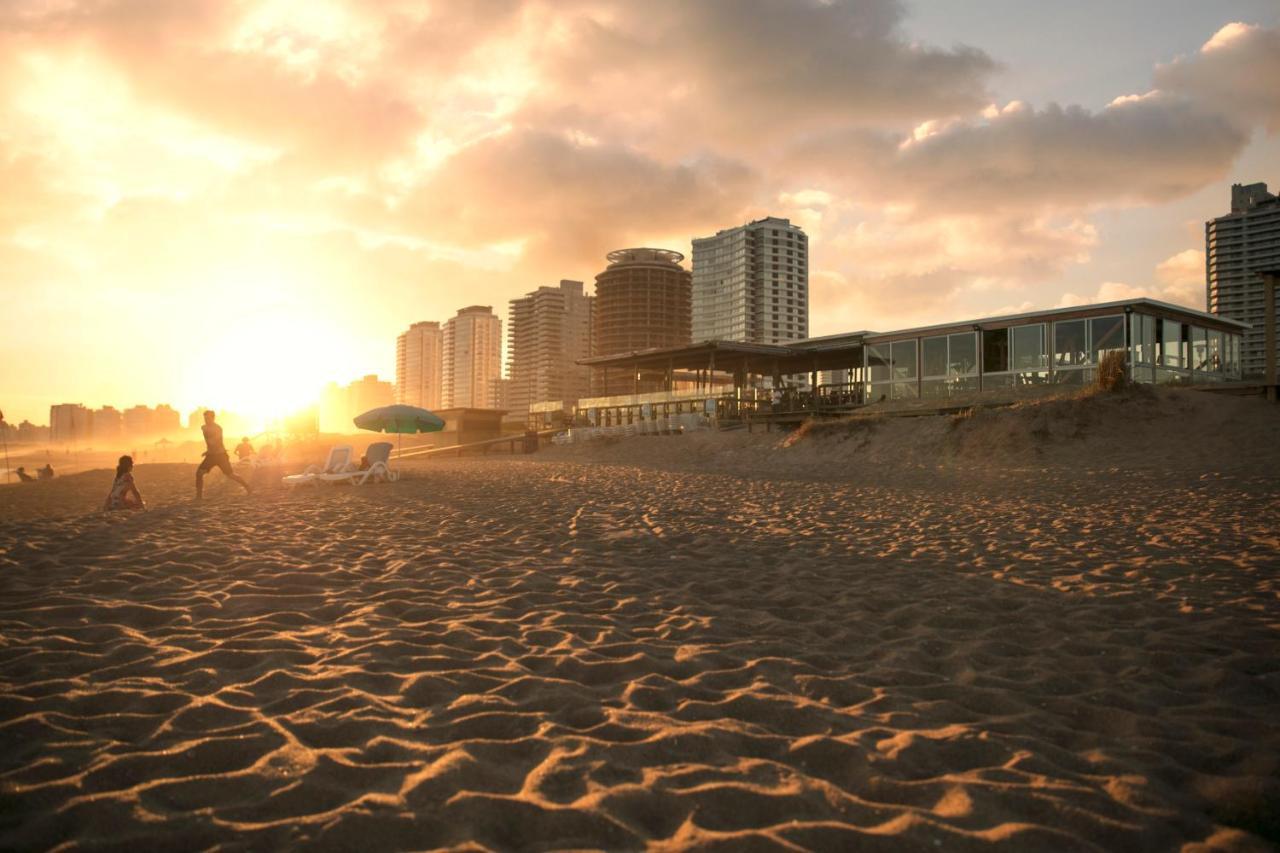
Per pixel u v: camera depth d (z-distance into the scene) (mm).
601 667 3811
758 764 2684
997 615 4938
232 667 3693
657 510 10453
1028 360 26219
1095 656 4090
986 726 3104
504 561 6672
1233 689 3541
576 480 15828
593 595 5441
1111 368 19594
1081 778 2619
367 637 4258
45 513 14016
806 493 12680
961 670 3871
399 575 6000
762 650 4184
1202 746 2916
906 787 2518
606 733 2955
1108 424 17719
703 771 2611
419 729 2951
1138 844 2191
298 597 5211
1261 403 17422
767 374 42656
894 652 4156
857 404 29641
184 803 2326
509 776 2547
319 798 2361
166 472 26141
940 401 25641
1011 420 18891
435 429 20594
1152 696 3475
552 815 2256
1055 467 15703
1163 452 15664
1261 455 14016
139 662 3719
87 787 2400
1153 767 2725
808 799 2420
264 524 8898
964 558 6906
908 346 29594
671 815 2301
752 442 25250
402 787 2439
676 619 4816
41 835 2105
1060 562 6613
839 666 3932
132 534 7816
